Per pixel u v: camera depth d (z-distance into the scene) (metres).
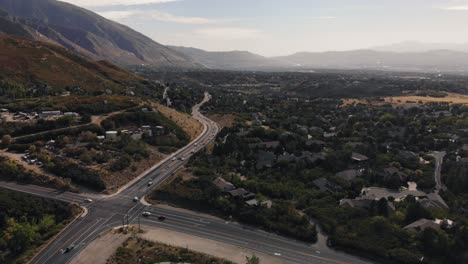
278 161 135.00
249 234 90.31
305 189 113.94
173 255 79.56
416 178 124.69
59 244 84.06
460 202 106.19
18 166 117.31
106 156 127.19
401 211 98.00
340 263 79.19
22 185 110.56
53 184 111.50
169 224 94.00
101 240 85.31
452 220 93.44
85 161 122.50
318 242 87.38
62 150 130.25
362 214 96.50
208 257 79.56
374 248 82.00
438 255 79.44
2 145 132.88
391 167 130.25
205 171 121.88
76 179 114.06
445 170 130.12
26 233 83.88
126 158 128.38
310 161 134.75
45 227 90.38
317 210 99.56
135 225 92.69
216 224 94.81
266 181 118.94
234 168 130.62
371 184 121.44
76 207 100.12
